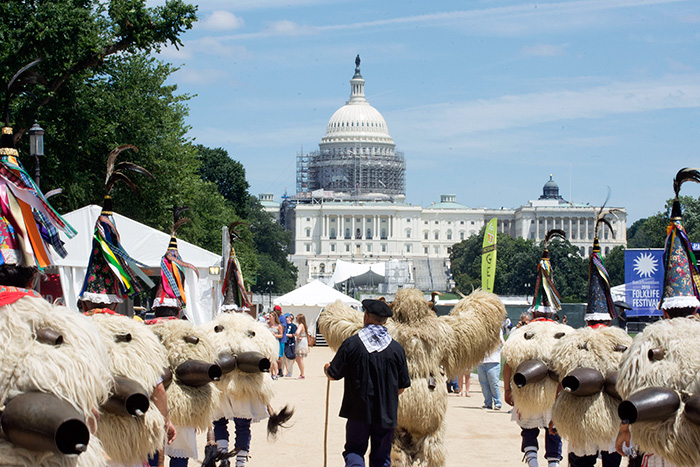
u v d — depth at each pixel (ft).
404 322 33.60
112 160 32.89
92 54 102.06
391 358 31.24
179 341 33.55
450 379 35.73
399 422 33.19
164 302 39.91
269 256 616.80
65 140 109.29
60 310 18.60
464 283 609.01
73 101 106.52
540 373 37.27
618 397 32.42
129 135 127.44
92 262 30.91
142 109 132.98
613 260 476.13
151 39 106.32
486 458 46.78
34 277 20.01
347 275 320.50
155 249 92.94
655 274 103.35
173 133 151.64
